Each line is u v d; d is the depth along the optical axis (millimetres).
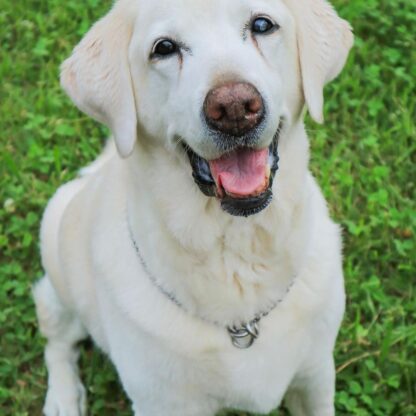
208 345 3625
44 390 4957
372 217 5168
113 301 3760
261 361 3693
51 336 4984
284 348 3701
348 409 4512
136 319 3660
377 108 5809
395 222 5145
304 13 3439
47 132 5879
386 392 4590
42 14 6758
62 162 5766
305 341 3756
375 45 6250
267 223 3482
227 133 3074
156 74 3293
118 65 3426
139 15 3346
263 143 3143
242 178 3244
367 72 6031
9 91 6227
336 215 5262
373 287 4902
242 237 3486
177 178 3441
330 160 5504
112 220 3840
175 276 3574
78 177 5207
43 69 6316
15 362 4918
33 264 5367
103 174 4137
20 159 5844
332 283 3762
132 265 3717
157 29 3234
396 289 5004
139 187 3574
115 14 3443
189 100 3117
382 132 5738
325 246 3777
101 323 4145
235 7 3176
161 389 3779
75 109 6031
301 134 3539
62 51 6453
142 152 3520
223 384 3729
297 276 3660
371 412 4547
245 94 2971
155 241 3564
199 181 3365
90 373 4926
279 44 3285
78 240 4254
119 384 4855
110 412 4793
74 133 5871
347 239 5191
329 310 3781
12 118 6039
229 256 3527
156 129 3398
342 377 4660
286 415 4652
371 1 6434
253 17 3207
